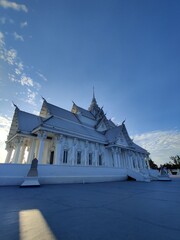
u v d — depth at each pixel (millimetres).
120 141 31828
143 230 2816
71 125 26938
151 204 5207
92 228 2920
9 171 11992
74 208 4566
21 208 4559
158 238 2469
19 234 2656
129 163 32875
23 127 21281
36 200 5836
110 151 30391
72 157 21891
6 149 27141
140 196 7039
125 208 4586
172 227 2975
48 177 13703
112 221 3342
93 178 17594
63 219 3490
